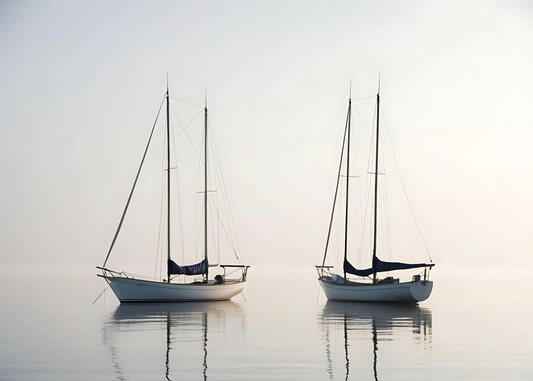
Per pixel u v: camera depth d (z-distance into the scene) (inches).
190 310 1894.7
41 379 906.1
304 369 973.8
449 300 2415.1
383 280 2129.7
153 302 2108.8
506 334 1362.0
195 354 1092.5
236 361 1031.0
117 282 2069.4
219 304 2133.4
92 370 962.1
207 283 2210.9
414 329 1434.5
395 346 1187.9
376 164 2250.2
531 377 928.9
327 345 1192.8
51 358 1055.0
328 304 2107.5
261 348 1156.5
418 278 2000.5
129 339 1266.0
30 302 2260.1
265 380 903.7
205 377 919.0
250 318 1657.2
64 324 1524.4
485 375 940.6
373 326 1485.0
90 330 1407.5
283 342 1228.5
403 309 1934.1
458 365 1010.7
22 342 1226.6
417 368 986.7
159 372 949.2
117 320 1610.5
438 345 1200.2
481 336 1327.5
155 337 1294.3
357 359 1053.8
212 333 1354.6
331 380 906.1
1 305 2116.1
